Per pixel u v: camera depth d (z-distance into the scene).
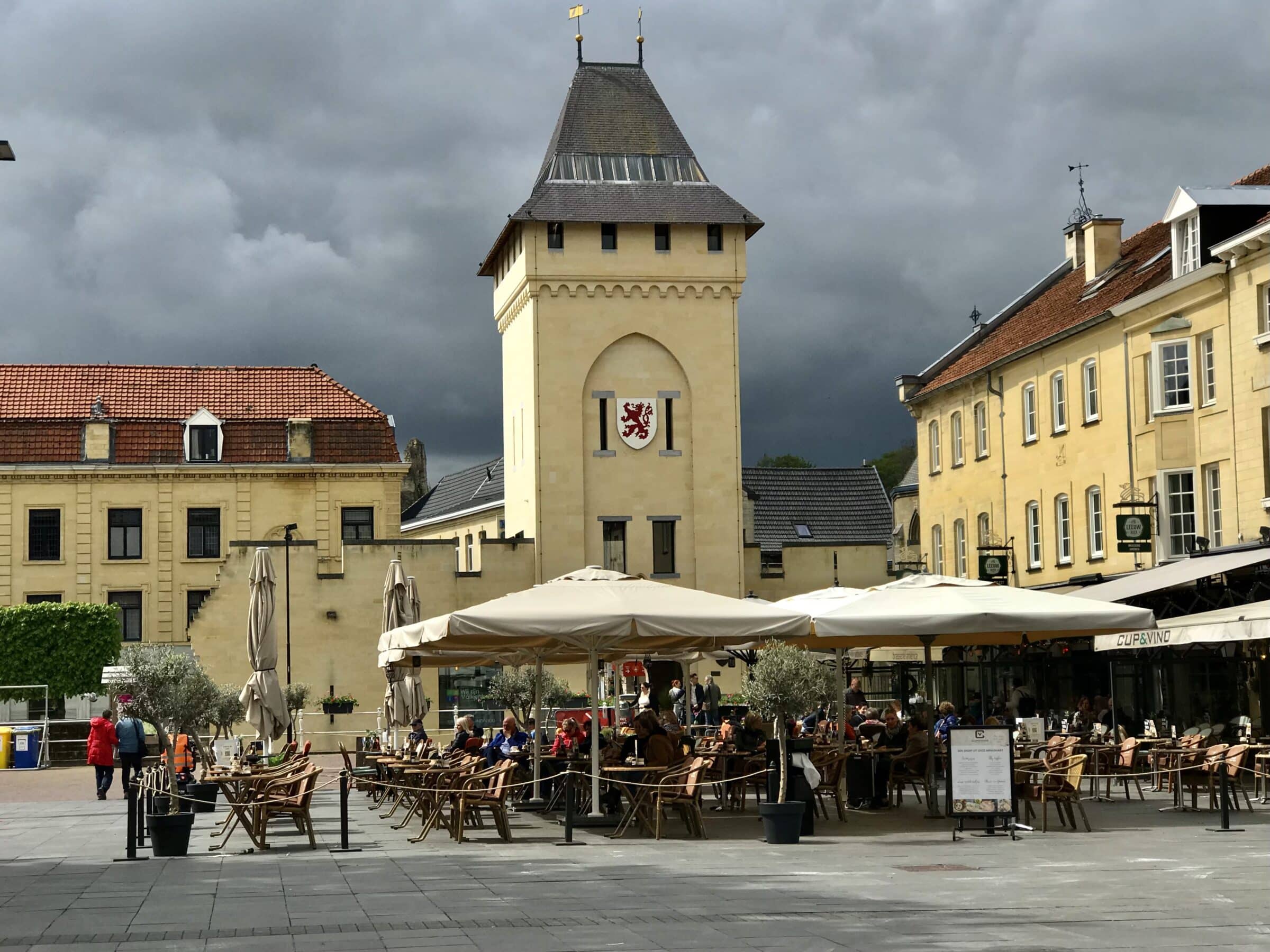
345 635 59.06
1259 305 39.09
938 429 59.97
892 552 88.06
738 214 62.00
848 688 47.31
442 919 14.20
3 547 67.06
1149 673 40.41
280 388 72.44
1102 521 46.84
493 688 45.78
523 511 62.72
